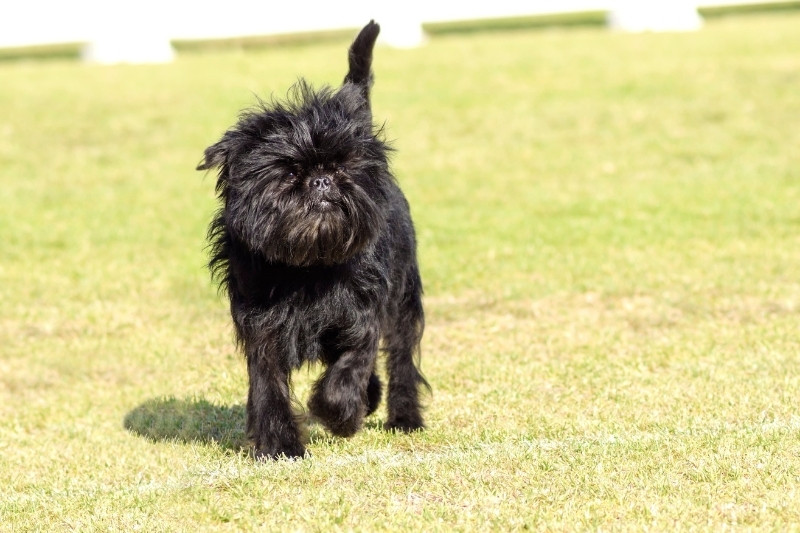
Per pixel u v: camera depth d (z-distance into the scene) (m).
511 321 13.63
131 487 8.26
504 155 23.61
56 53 39.34
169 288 15.67
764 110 25.80
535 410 9.98
